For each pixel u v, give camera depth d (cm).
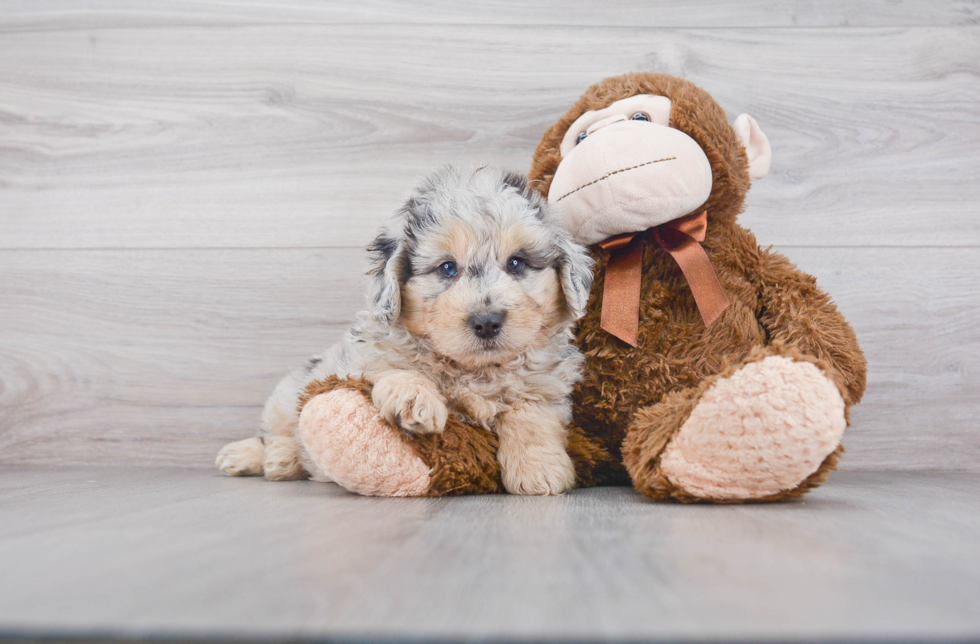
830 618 76
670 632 72
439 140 262
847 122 255
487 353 175
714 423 153
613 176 187
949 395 248
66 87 270
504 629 73
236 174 265
